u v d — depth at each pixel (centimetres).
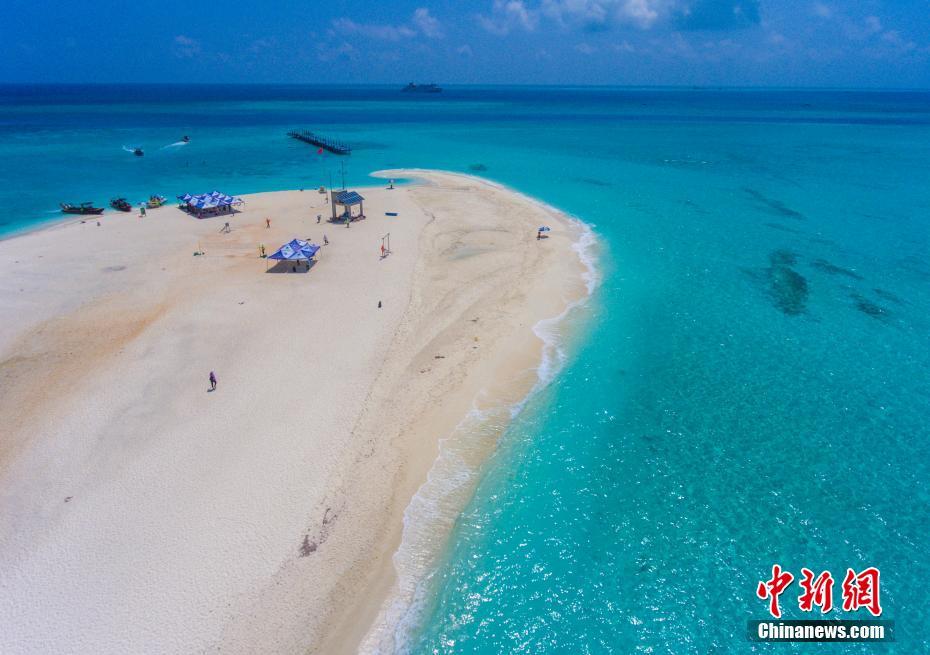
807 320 3466
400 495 2109
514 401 2681
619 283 4028
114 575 1756
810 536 1989
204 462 2209
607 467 2295
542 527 2016
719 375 2914
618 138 11881
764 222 5447
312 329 3244
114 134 11838
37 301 3569
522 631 1673
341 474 2184
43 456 2238
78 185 6888
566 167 8412
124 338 3138
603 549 1939
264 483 2119
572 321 3466
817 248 4688
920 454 2364
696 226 5350
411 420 2511
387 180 7538
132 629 1606
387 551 1883
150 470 2166
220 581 1747
